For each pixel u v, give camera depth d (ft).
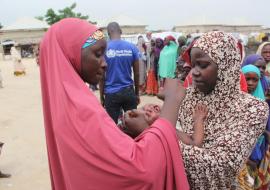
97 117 5.00
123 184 4.94
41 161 19.89
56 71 5.36
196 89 7.47
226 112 7.02
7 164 19.51
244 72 13.51
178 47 35.65
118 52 18.08
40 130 26.22
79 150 5.01
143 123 6.15
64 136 5.11
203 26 102.27
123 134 5.21
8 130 26.45
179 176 5.35
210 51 6.81
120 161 4.88
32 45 139.03
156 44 39.29
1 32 148.87
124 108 19.11
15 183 17.24
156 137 5.25
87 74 5.66
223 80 6.97
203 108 7.19
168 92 5.93
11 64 98.43
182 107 7.67
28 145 22.70
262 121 6.77
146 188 4.99
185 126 7.61
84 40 5.51
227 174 6.43
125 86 18.54
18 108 35.04
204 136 7.08
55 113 5.29
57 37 5.53
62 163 5.27
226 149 6.43
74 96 5.18
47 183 17.16
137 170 4.90
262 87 14.97
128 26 97.86
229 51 6.86
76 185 5.14
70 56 5.50
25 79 62.59
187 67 17.16
